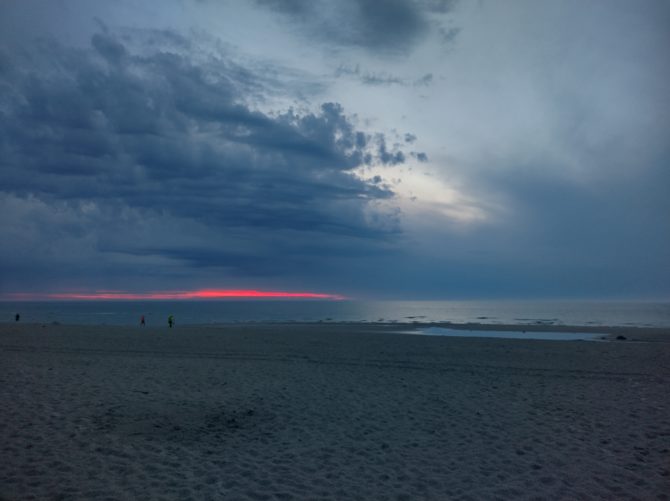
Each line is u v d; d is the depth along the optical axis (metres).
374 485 5.33
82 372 12.03
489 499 5.00
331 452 6.46
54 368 12.55
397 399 9.78
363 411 8.76
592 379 12.20
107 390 9.86
